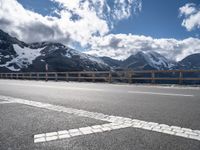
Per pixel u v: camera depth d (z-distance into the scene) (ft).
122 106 18.26
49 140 9.57
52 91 33.45
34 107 18.21
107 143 9.07
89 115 14.62
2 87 44.04
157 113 15.16
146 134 10.25
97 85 49.29
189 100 21.80
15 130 11.16
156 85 46.57
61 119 13.50
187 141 9.27
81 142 9.25
